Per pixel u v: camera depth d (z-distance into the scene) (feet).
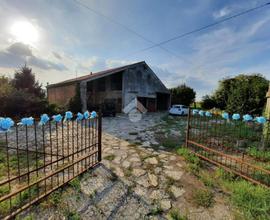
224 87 56.13
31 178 9.25
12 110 31.09
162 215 6.75
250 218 6.58
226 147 16.05
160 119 40.34
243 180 9.61
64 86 50.01
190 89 81.82
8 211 6.48
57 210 6.75
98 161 11.94
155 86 61.82
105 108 43.27
